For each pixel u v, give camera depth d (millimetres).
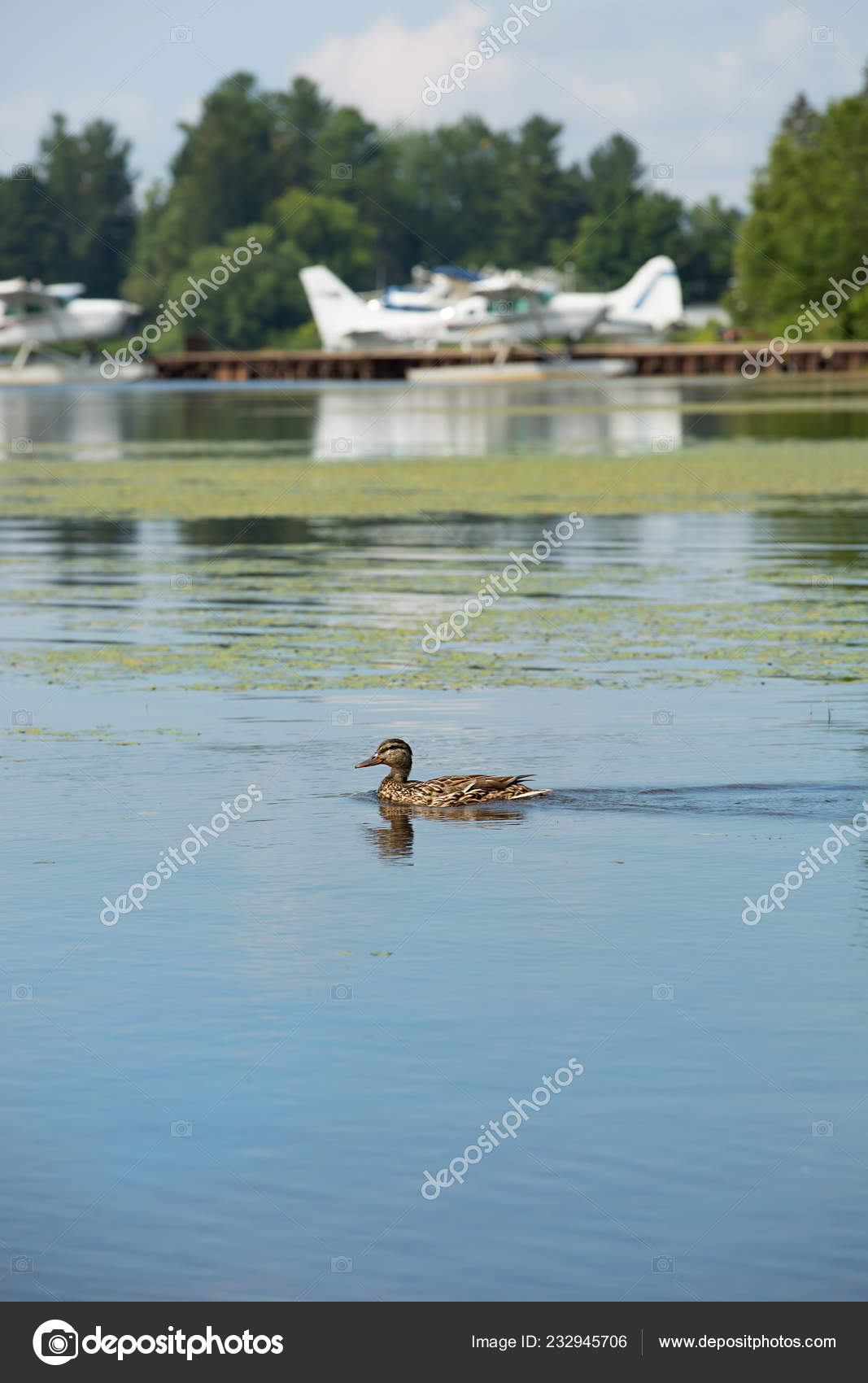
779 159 128750
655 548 30281
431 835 12797
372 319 140750
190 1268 7102
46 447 62938
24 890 11508
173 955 10266
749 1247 7145
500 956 10195
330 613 23578
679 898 11219
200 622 22938
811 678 18438
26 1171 7754
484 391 119750
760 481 43312
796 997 9523
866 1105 8258
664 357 138500
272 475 48094
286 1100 8352
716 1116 8148
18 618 23516
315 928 10688
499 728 16156
